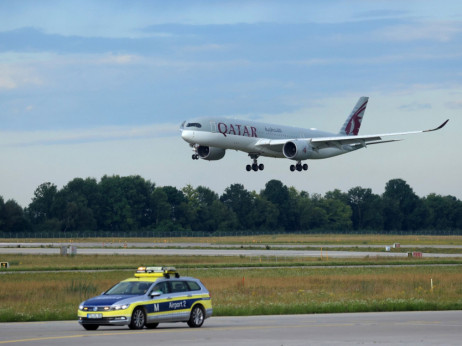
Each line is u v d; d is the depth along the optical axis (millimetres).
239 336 63500
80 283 117375
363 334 65000
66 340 60375
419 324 74250
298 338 62000
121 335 64250
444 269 171250
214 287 122188
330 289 121375
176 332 66938
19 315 82062
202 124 193875
